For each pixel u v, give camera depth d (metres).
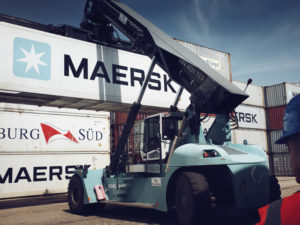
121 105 9.53
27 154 11.72
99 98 8.82
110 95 9.06
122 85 9.39
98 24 9.68
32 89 7.68
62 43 8.45
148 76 6.34
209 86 4.73
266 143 20.48
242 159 4.54
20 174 11.42
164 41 6.33
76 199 6.95
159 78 10.25
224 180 5.00
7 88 7.34
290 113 0.64
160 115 5.35
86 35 9.41
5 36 7.52
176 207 4.53
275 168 19.98
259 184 4.55
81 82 8.56
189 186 4.27
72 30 9.13
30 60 7.80
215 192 5.04
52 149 12.32
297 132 0.61
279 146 20.05
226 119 5.03
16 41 7.66
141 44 7.04
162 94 10.20
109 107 9.85
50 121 12.52
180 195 4.45
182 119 5.61
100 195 6.49
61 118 12.83
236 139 18.64
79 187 6.76
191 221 4.15
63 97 8.27
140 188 5.49
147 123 5.69
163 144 5.31
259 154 4.90
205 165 4.46
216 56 16.64
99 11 9.02
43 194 11.75
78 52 8.70
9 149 11.39
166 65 5.52
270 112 20.94
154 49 6.40
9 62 7.47
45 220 6.04
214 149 4.48
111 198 6.45
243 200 4.37
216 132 5.18
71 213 6.93
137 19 7.31
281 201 0.61
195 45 15.80
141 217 5.80
